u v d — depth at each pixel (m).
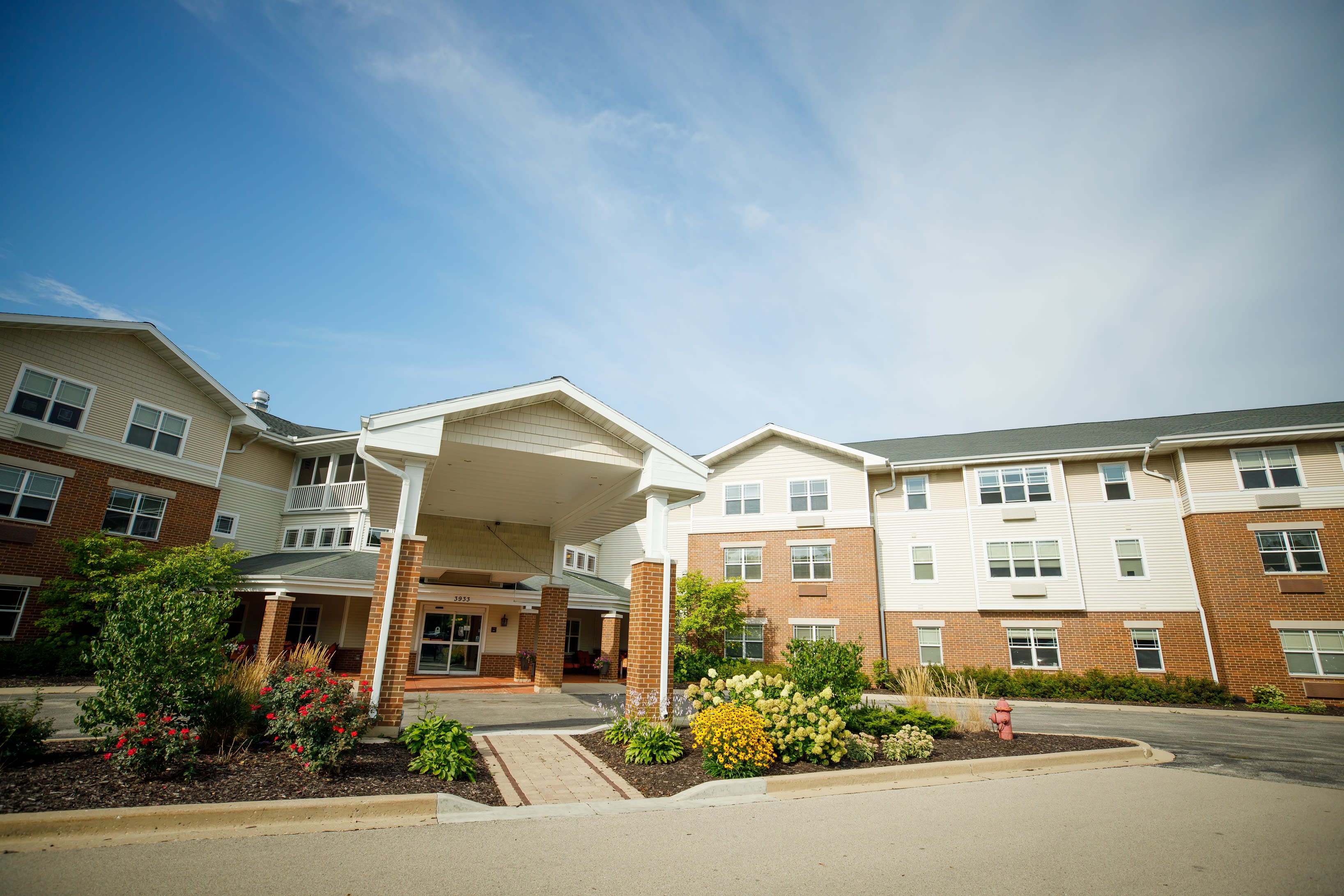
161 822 5.36
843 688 10.79
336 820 5.88
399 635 9.41
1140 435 25.36
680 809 6.99
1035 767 9.62
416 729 8.12
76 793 5.71
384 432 10.09
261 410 29.12
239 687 8.55
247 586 19.38
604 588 29.59
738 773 8.11
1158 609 22.59
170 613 6.93
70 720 10.44
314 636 23.11
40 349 18.17
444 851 5.30
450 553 17.70
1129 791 8.31
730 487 28.36
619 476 13.25
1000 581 24.34
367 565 21.92
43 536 17.67
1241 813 7.38
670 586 11.73
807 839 6.00
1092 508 24.19
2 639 16.67
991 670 22.84
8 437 17.30
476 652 23.56
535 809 6.64
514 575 19.27
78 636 17.06
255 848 5.11
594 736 10.61
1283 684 20.30
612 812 6.73
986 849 5.81
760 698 9.66
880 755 9.61
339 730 6.90
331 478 26.06
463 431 11.17
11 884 4.18
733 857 5.46
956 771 8.99
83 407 18.95
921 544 25.94
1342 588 20.44
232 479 24.53
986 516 25.12
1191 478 22.77
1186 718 17.36
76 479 18.56
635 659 11.13
